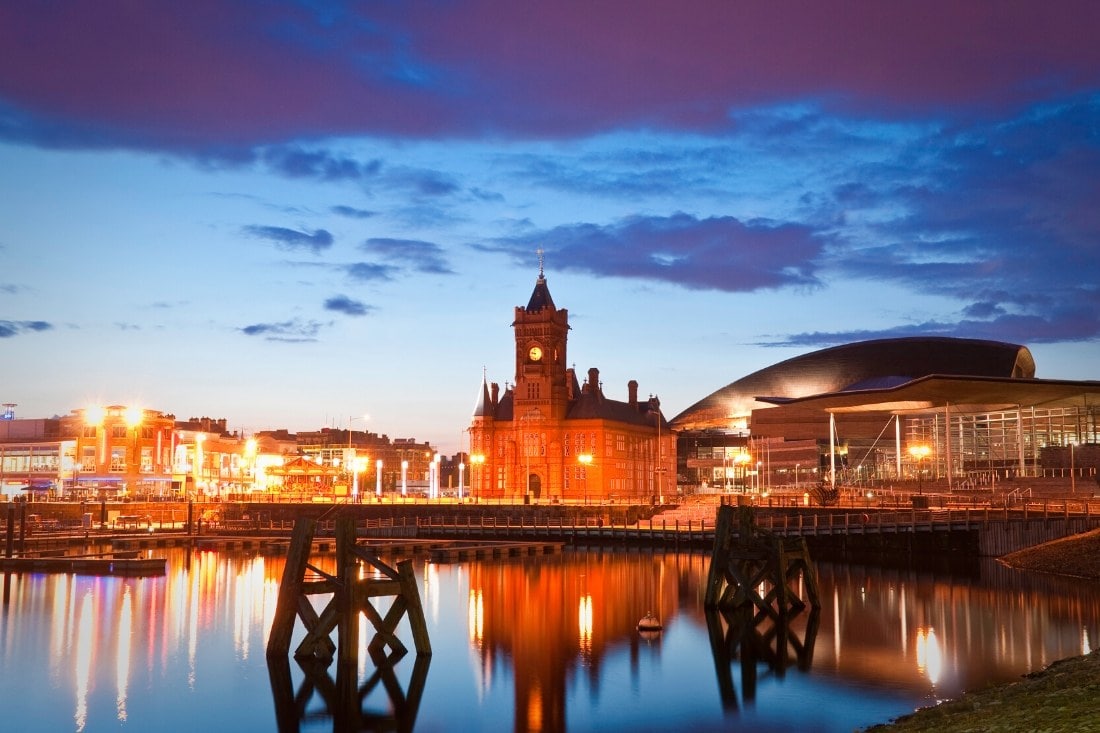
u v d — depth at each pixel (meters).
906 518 96.31
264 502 149.12
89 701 37.31
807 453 189.62
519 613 57.78
